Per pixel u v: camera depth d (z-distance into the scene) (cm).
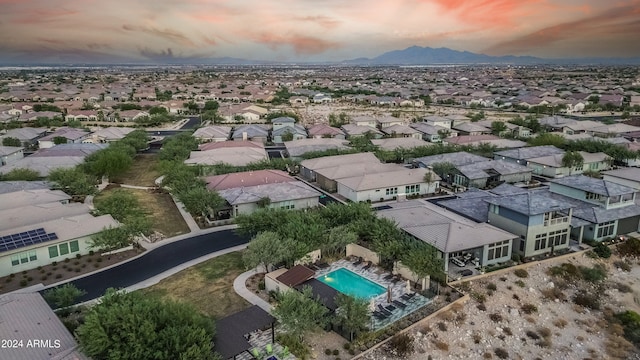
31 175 7875
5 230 5100
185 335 2970
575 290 4684
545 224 5112
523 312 4297
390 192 7344
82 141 12025
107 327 2944
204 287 4475
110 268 4931
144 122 15538
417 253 4412
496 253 4925
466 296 4319
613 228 5622
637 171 7581
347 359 3431
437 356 3647
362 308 3597
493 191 6725
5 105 18588
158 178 8800
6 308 3475
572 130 12494
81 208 6162
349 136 12294
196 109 18988
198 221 6309
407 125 13562
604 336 4112
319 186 8150
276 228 5234
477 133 12950
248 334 3481
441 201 6669
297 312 3475
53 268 4938
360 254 5078
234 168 8312
